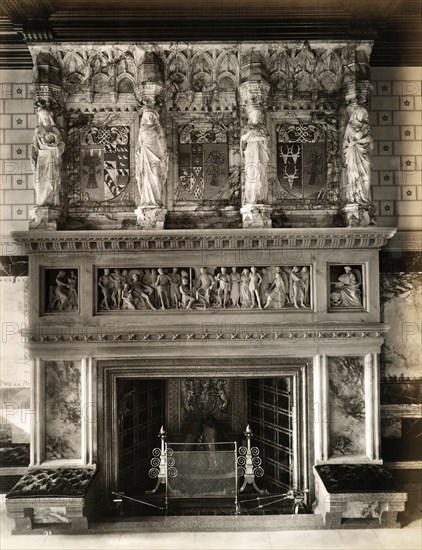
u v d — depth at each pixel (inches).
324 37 285.4
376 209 309.0
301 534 261.9
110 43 281.6
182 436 329.1
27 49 304.3
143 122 282.7
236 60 291.4
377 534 261.6
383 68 310.7
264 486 313.4
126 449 301.4
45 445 283.1
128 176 295.0
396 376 305.9
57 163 283.1
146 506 289.3
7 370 299.9
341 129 295.4
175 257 284.0
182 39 287.0
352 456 285.6
